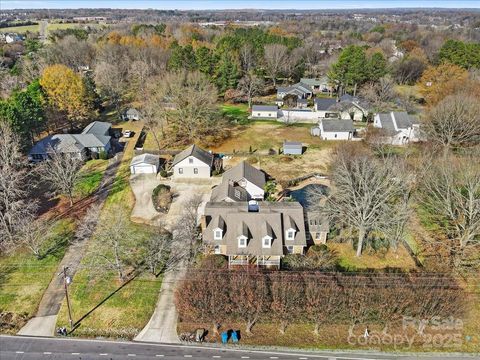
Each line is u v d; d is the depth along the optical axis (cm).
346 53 9906
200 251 4228
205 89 8006
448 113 6212
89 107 8694
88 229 4609
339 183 4634
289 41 14088
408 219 4381
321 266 3888
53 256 4356
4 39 18462
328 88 11644
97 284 3931
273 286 3331
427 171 4859
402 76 11969
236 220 4109
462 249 4109
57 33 16025
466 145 6256
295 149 6994
